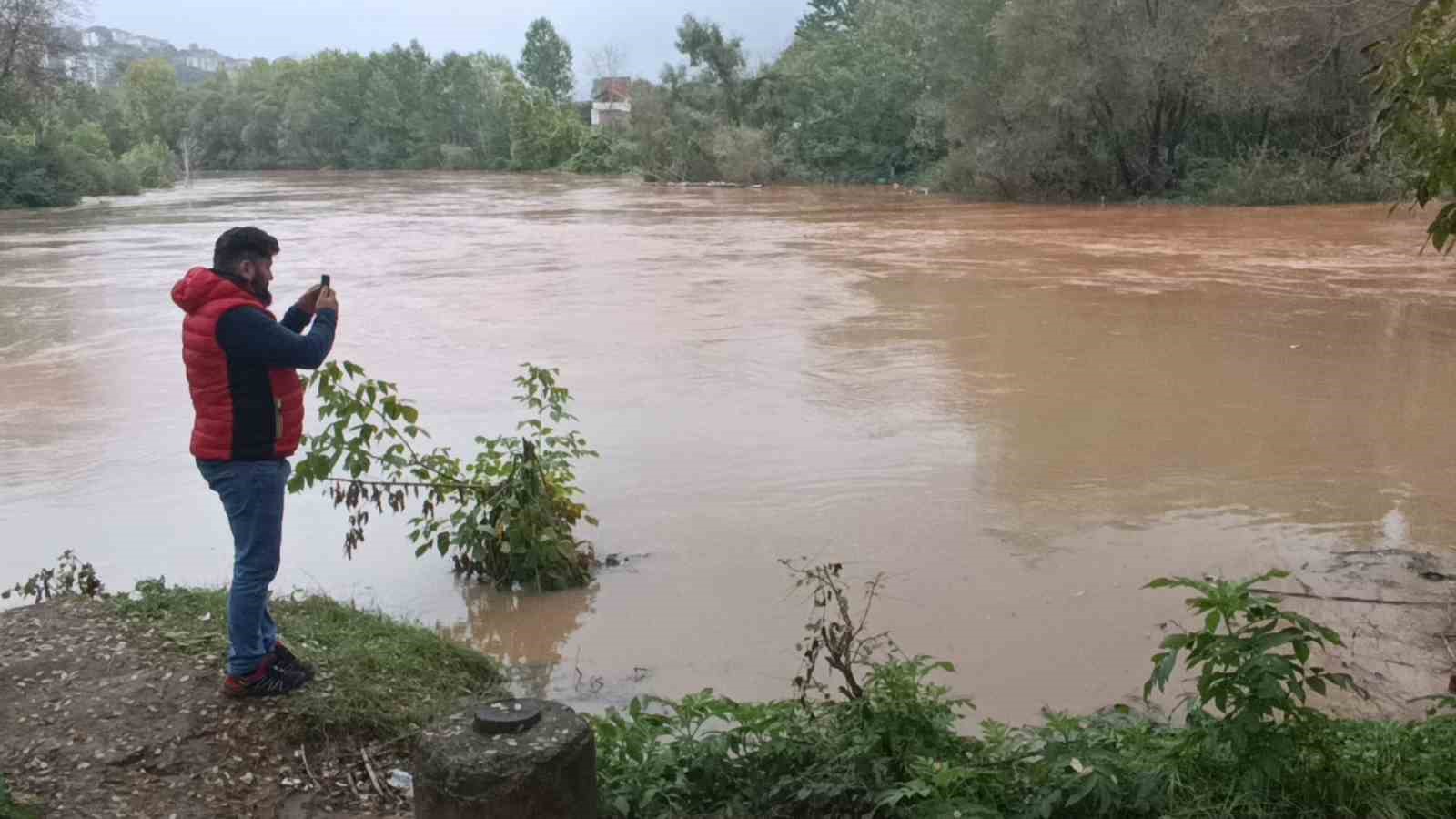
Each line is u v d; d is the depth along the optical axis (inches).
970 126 1742.1
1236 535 297.1
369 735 189.5
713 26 2591.0
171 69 4574.3
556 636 245.3
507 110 3740.2
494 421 421.1
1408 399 441.7
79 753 174.4
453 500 293.4
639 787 160.7
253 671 189.0
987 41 1691.7
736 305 695.7
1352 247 973.2
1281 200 1483.8
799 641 240.1
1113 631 240.2
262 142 4128.9
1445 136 200.5
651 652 236.7
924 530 303.6
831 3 3622.0
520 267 929.5
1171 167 1641.2
